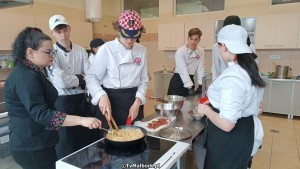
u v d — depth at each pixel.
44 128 1.20
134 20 1.39
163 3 5.74
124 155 1.11
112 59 1.57
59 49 2.00
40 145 1.19
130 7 6.39
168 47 5.45
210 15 5.18
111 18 6.32
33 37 1.10
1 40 3.66
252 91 1.14
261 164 2.58
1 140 1.89
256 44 4.46
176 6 5.68
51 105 1.28
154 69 6.25
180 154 1.14
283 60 4.59
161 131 1.48
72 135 2.04
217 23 4.73
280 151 2.89
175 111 1.78
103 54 1.55
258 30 4.40
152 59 6.24
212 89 1.27
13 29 3.78
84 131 2.10
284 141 3.20
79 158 1.08
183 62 2.77
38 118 1.08
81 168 0.99
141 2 6.22
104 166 1.00
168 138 1.36
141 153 1.13
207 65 5.13
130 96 1.67
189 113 1.88
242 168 1.27
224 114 1.10
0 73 4.12
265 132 3.54
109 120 1.42
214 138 1.30
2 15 3.63
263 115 4.46
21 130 1.15
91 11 5.30
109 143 1.19
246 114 1.21
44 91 1.19
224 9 5.00
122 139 1.19
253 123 1.26
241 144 1.24
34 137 1.17
